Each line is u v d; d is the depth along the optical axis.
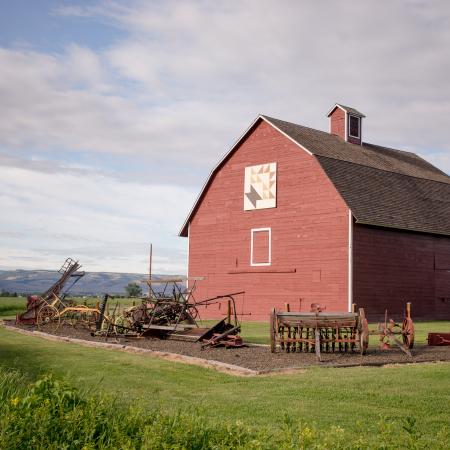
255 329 30.59
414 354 19.47
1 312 49.59
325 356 18.86
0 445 7.32
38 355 19.55
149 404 11.92
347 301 34.25
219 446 7.56
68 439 7.74
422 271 38.41
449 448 8.66
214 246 41.62
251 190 39.84
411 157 49.38
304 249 36.62
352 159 39.47
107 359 18.58
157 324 24.78
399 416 10.91
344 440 8.81
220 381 14.82
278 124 39.00
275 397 12.60
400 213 37.56
